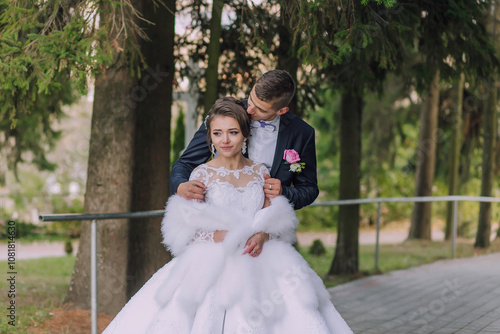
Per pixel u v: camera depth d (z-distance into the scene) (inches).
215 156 119.8
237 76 263.6
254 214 110.9
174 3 216.1
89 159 221.3
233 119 108.5
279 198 111.7
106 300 213.9
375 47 178.2
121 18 175.2
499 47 412.2
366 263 374.9
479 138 543.2
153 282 114.3
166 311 107.7
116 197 216.4
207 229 110.4
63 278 320.8
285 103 110.5
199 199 109.3
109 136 216.4
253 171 113.3
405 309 227.5
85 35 159.3
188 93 289.0
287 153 115.5
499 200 390.0
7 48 155.6
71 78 159.5
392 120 572.7
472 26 233.9
